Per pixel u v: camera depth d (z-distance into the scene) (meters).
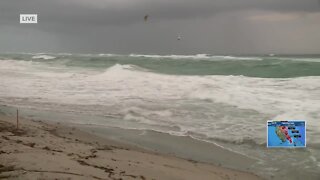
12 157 5.52
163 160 7.11
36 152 6.02
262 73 20.47
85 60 34.59
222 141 8.78
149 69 23.91
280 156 7.76
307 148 8.08
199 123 10.25
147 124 10.45
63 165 5.44
